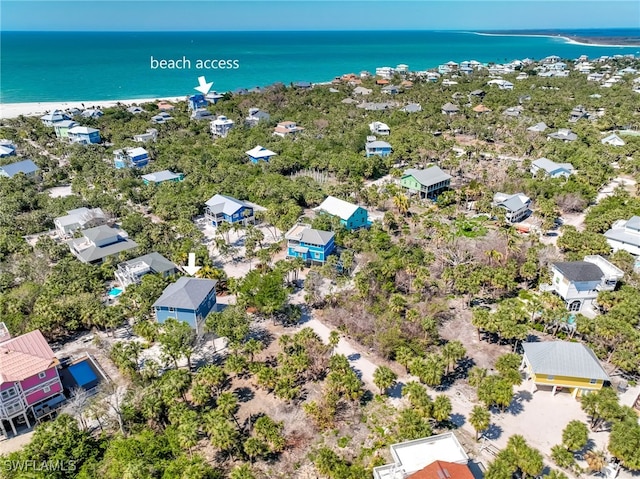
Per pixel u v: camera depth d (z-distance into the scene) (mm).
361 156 138375
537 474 44531
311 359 61719
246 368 62969
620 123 170375
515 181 119000
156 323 66500
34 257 85562
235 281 76938
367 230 97188
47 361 54562
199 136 172875
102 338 69562
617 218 94438
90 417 53844
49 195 118750
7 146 151750
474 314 66750
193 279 73625
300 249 86688
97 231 89688
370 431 53688
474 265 82438
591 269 74000
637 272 79562
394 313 70438
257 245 96125
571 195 109500
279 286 74250
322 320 74125
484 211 107188
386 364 64438
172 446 48750
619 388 59219
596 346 64562
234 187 118688
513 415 55781
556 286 76312
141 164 143500
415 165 137625
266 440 50812
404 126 175000
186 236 95812
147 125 179875
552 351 58625
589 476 47719
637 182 117875
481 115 187750
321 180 132875
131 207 111438
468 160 137125
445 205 113312
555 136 155125
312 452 51250
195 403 55438
